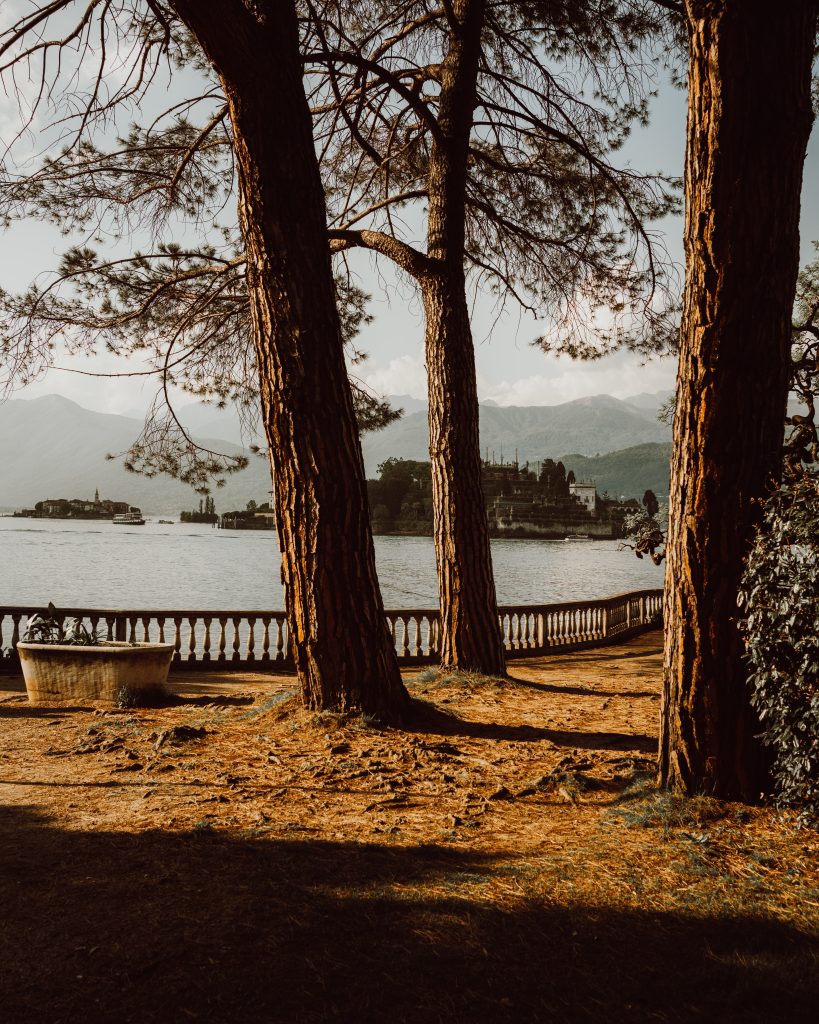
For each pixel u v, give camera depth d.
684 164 5.08
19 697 10.45
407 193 11.70
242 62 6.41
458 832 4.88
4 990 2.97
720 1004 2.92
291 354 7.13
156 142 11.27
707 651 5.04
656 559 5.47
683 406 5.05
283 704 7.92
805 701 4.50
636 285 13.67
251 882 3.97
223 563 137.38
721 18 4.73
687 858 4.30
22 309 11.33
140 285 12.07
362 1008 2.86
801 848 4.39
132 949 3.28
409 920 3.55
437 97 12.16
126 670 9.66
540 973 3.12
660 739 5.38
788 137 4.82
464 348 11.00
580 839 4.72
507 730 7.91
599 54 11.89
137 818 5.05
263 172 6.89
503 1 11.56
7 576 97.88
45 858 4.33
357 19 12.26
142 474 12.78
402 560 143.50
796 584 4.37
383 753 6.72
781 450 4.99
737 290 4.83
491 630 11.09
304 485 7.35
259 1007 2.86
